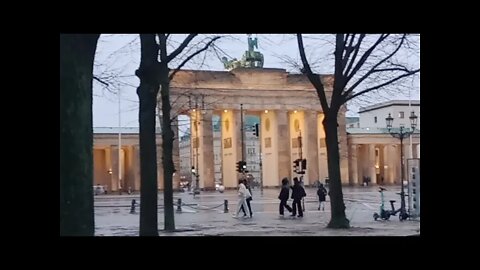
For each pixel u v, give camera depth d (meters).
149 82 19.80
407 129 43.41
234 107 75.62
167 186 25.27
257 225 27.80
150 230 19.06
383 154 65.88
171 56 21.06
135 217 33.31
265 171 83.12
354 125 65.25
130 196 53.69
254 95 73.06
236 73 68.38
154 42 19.78
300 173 43.09
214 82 68.06
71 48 12.08
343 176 62.00
